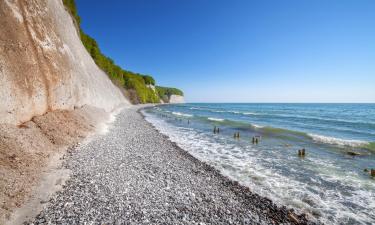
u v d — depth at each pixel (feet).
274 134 73.51
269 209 23.91
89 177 25.94
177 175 31.01
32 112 35.55
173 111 207.00
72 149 35.27
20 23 37.01
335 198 27.71
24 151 26.45
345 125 100.63
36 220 17.25
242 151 50.70
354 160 44.19
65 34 69.87
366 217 23.59
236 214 22.06
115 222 18.16
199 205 22.91
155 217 19.62
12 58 31.65
